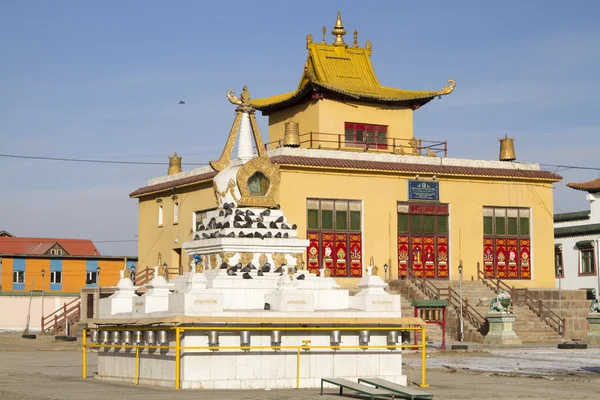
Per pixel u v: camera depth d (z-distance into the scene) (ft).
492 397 77.25
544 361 124.06
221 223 94.12
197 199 201.05
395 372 85.71
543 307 188.14
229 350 79.71
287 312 81.35
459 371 108.06
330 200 186.80
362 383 83.66
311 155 187.93
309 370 82.33
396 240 193.06
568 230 256.11
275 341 80.43
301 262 93.76
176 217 210.18
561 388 87.04
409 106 212.43
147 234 223.10
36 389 79.41
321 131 202.59
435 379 96.58
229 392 76.13
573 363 120.26
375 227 191.01
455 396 77.77
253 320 79.05
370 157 193.06
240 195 95.45
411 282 187.32
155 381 81.76
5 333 224.53
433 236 197.47
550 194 209.97
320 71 210.18
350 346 82.89
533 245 206.69
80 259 279.08
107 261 282.36
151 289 85.71
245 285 86.79
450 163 202.08
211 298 79.05
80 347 163.32
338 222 187.42
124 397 71.87
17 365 116.78
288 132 192.65
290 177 183.01
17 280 272.51
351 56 217.56
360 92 203.41
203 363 78.84
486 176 201.67
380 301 85.51
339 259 186.70
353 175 189.67
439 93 209.77
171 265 210.79
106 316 91.91
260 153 99.96
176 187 207.00
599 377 99.60
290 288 83.56
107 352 91.61
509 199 205.67
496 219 204.13
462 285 195.21
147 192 220.43
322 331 83.10
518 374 102.32
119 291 91.91
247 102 101.65
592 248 248.73
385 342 85.71
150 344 82.58
